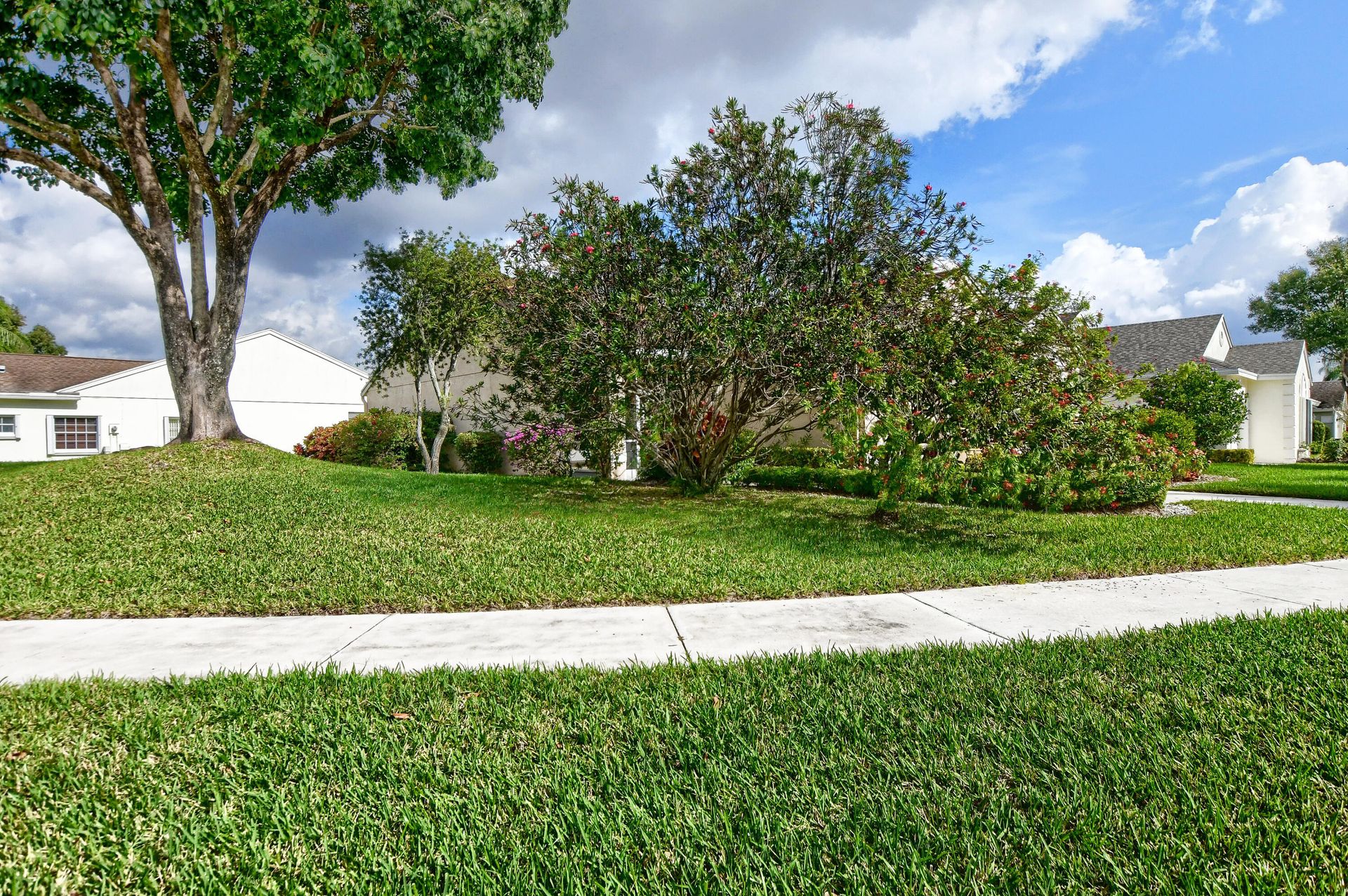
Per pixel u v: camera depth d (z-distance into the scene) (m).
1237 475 15.32
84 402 19.41
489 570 5.62
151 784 2.28
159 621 4.46
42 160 10.27
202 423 11.60
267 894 1.74
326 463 12.27
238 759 2.46
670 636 4.05
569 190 8.76
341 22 9.12
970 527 7.94
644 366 8.14
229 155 10.25
